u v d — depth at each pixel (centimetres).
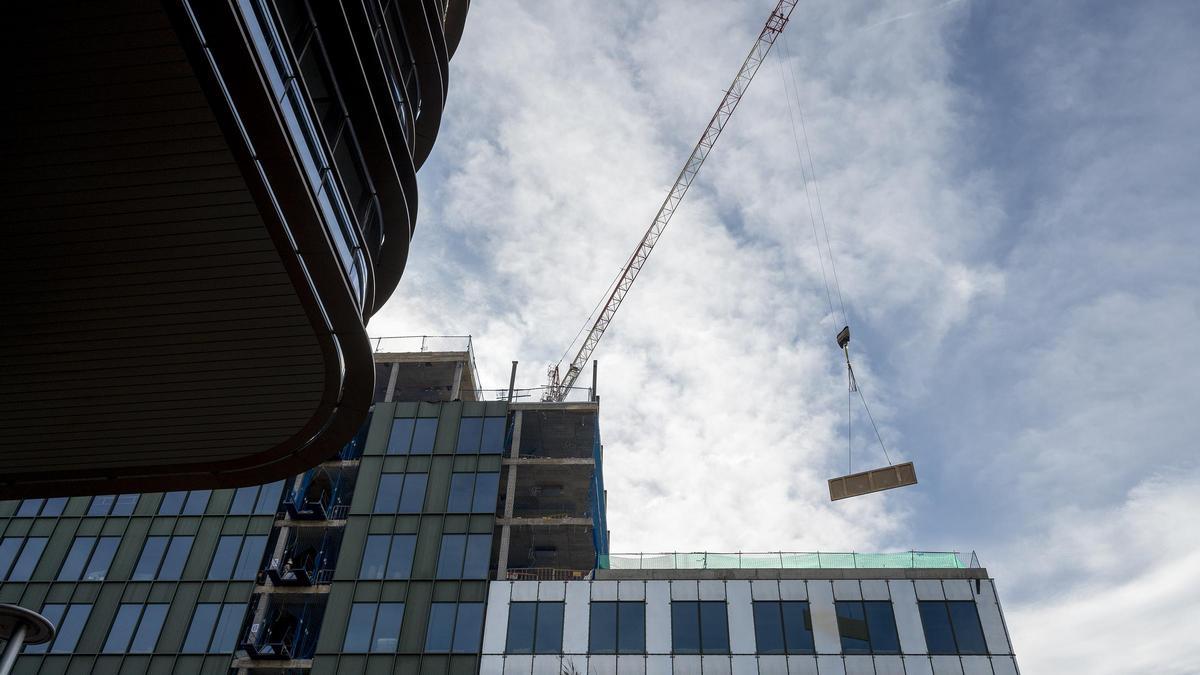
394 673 4559
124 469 2723
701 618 4594
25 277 1950
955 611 4512
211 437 2584
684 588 4722
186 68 1559
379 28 2555
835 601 4597
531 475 6025
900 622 4491
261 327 2141
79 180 1738
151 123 1647
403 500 5366
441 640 4675
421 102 3294
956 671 4297
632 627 4594
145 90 1591
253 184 1772
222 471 2767
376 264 2589
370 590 4925
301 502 5612
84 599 5003
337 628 4766
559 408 6456
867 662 4359
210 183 1766
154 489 2831
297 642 5294
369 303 2678
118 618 4916
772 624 4534
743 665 4397
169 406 2412
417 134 3416
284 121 1767
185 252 1911
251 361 2253
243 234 1883
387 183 2589
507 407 5844
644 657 4472
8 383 2275
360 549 5128
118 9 1460
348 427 2606
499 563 5272
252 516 5384
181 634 4841
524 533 5700
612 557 5128
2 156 1681
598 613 4669
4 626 2098
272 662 4828
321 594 5088
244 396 2392
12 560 5191
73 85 1572
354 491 5438
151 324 2105
